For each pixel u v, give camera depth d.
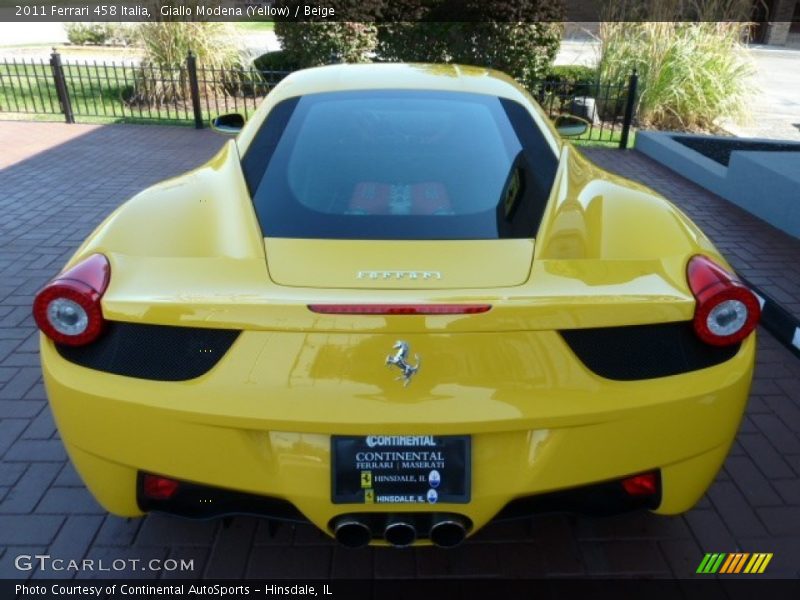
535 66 9.98
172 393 1.70
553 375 1.69
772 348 3.60
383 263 1.82
